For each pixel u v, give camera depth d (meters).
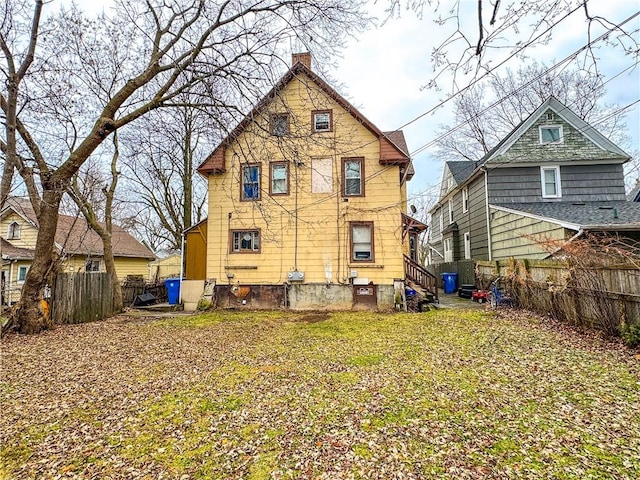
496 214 13.80
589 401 4.01
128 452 3.27
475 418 3.70
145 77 8.81
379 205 12.20
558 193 13.71
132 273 23.69
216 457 3.15
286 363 5.87
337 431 3.52
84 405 4.36
